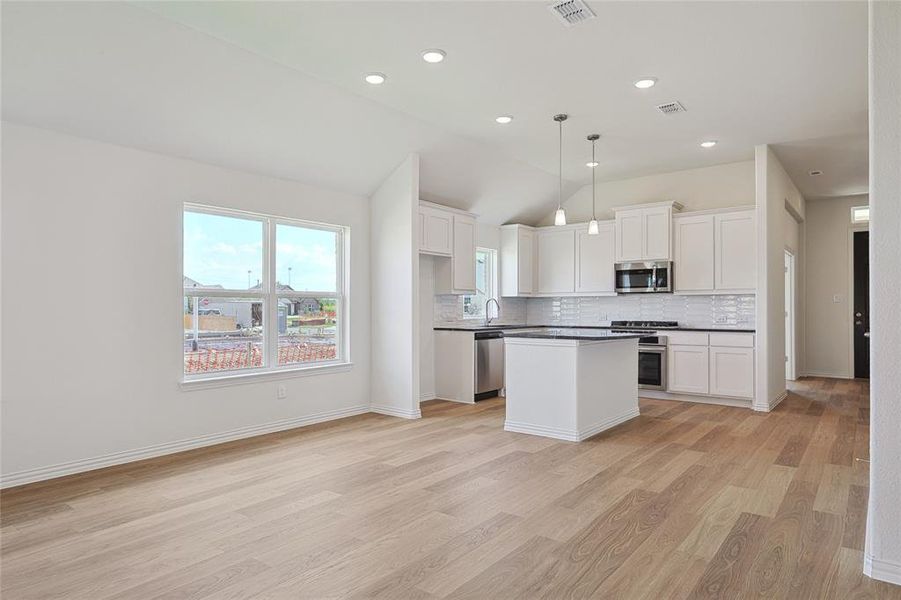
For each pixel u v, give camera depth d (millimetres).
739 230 6172
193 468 3795
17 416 3449
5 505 3107
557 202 7758
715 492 3297
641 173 7008
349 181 5430
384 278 5684
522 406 4844
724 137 5508
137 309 3998
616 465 3834
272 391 4883
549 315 8062
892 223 2242
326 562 2420
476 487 3391
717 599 2121
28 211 3492
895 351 2244
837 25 3293
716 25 3303
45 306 3564
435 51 3646
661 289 6570
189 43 3445
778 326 6309
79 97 3482
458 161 5914
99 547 2570
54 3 2949
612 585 2223
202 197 4371
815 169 6734
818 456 4059
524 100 4527
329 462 3930
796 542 2613
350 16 3203
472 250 6715
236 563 2412
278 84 4027
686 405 6141
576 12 3154
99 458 3803
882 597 2131
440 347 6559
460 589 2191
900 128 2227
